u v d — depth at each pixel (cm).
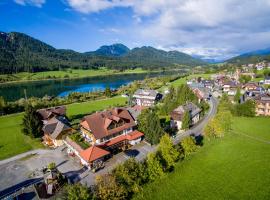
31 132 7019
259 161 4909
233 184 4097
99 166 4994
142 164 4203
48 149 6228
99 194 3428
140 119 6762
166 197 3747
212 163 4866
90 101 13775
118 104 12638
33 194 4116
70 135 6231
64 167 5097
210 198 3728
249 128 7238
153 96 12400
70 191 3341
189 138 5169
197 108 8800
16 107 11412
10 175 4850
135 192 3794
